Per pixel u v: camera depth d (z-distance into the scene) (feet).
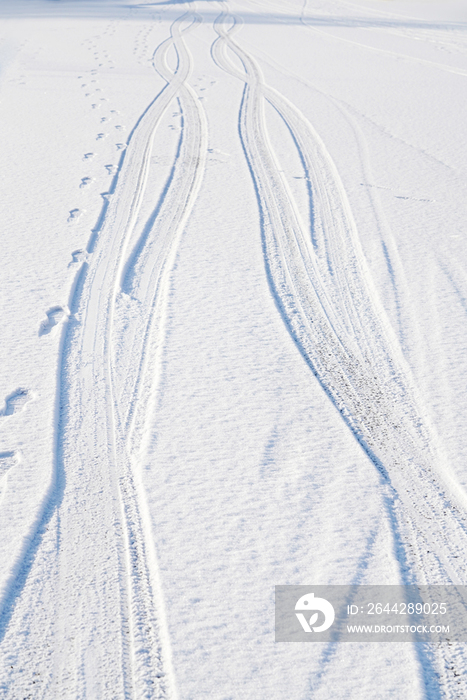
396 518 16.53
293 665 12.92
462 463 18.19
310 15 90.94
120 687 12.55
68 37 76.48
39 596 14.32
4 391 20.67
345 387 21.53
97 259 29.37
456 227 32.19
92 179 38.14
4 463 17.98
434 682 12.78
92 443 18.94
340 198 35.96
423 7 95.96
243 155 42.19
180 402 20.56
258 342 23.73
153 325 24.76
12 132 46.06
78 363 22.48
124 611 14.08
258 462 18.20
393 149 42.96
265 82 58.95
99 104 52.54
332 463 18.24
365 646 13.39
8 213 33.55
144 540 15.80
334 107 51.75
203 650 13.14
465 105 51.96
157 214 33.81
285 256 29.99
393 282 27.43
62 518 16.35
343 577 14.82
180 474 17.74
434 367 22.26
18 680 12.57
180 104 52.70
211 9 94.73
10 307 25.34
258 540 15.72
